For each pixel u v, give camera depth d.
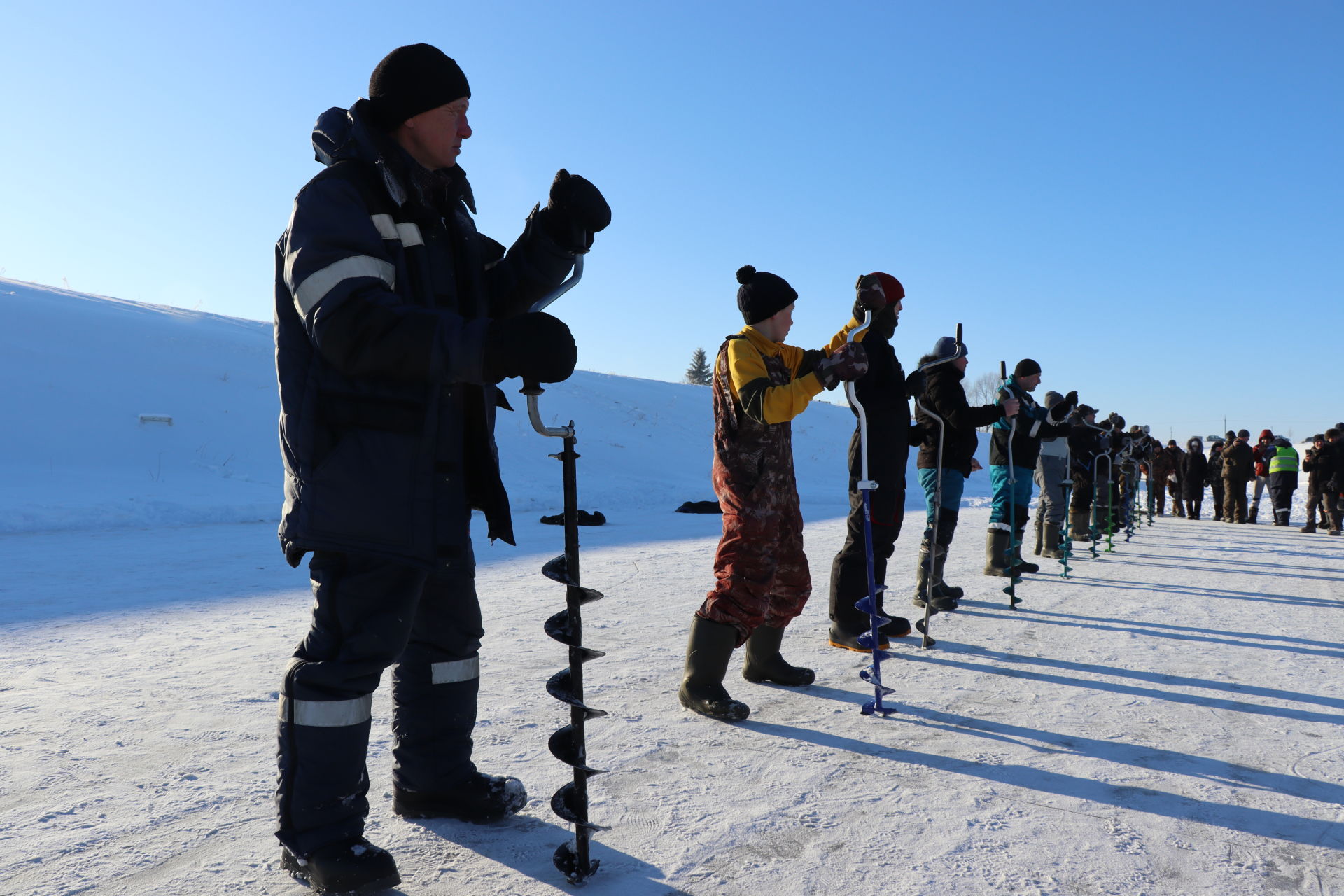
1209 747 2.82
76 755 2.62
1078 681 3.72
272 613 5.34
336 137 1.80
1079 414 9.50
